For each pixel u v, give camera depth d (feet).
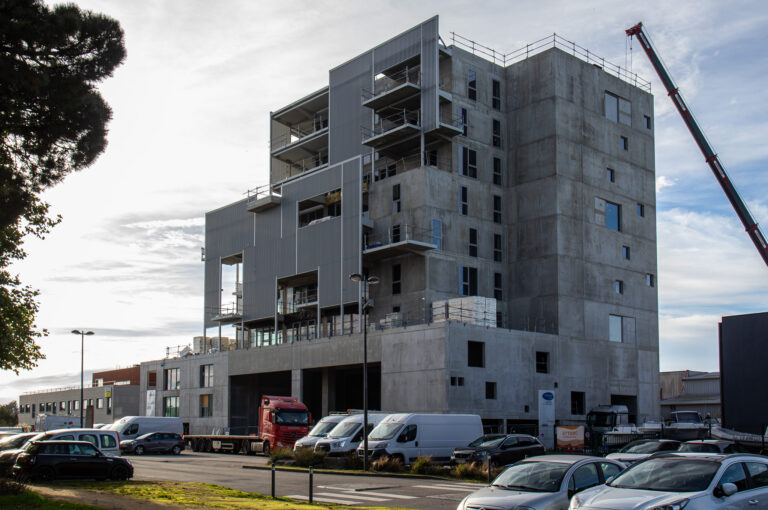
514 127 204.74
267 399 152.76
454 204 189.57
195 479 96.94
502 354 165.99
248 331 231.50
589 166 202.49
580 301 192.13
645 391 204.23
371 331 171.22
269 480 95.55
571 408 182.91
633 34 234.38
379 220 193.57
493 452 103.71
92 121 68.49
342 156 207.31
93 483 84.33
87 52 67.87
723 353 143.95
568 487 47.29
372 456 109.09
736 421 140.36
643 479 43.70
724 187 223.10
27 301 100.73
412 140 191.72
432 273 181.78
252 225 220.23
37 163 69.97
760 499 41.88
